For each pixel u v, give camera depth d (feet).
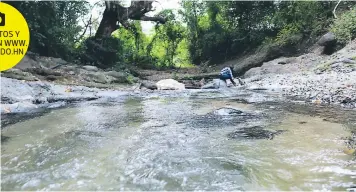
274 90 29.58
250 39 76.38
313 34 56.49
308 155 10.12
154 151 11.03
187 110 20.04
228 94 29.43
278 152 10.55
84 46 63.05
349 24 44.98
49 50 50.80
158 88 38.70
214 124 15.35
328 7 58.85
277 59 53.78
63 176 8.91
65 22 57.67
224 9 84.64
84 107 21.70
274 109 18.99
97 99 26.73
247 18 80.12
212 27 90.38
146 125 15.48
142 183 8.38
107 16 75.77
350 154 10.05
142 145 11.84
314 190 7.63
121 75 45.03
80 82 36.17
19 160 10.27
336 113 16.66
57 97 24.79
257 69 50.08
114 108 21.29
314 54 49.65
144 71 71.97
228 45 83.82
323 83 27.76
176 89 38.29
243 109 19.57
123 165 9.70
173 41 99.04
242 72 58.29
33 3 45.98
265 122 15.31
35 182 8.50
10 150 11.35
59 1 55.16
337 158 9.73
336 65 36.17
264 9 76.33
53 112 19.45
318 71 36.88
